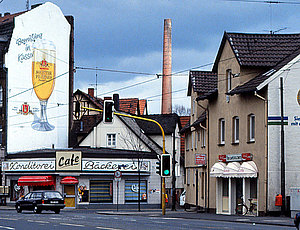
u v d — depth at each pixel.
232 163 38.09
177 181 68.31
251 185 36.91
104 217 35.69
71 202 56.41
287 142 34.56
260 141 35.22
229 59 39.69
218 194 41.44
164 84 74.38
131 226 24.92
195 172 50.31
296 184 34.41
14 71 60.94
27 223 28.11
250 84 36.38
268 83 34.53
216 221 30.70
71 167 56.28
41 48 63.69
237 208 38.69
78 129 68.94
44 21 64.00
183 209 55.94
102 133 63.75
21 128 61.47
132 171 57.34
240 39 39.06
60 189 56.47
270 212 34.31
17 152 60.88
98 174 56.66
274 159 34.44
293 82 34.69
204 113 47.66
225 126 40.34
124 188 57.50
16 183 58.91
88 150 59.28
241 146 37.75
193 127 51.22
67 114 66.88
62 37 66.00
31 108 62.59
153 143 66.62
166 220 31.45
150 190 58.41
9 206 58.66
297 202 32.16
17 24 61.38
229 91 39.97
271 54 38.19
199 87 49.53
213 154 42.44
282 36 39.28
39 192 42.16
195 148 50.91
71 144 68.25
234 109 38.94
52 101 64.56
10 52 60.50
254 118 36.62
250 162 36.06
